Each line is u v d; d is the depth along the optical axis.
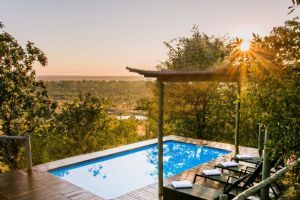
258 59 2.62
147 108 17.11
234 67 3.00
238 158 7.35
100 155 9.53
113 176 9.05
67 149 17.72
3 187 6.16
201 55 14.44
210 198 4.52
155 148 11.55
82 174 8.82
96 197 5.75
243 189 5.29
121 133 20.28
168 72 5.69
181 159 10.82
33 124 14.56
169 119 15.16
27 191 5.96
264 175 4.48
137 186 8.34
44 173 7.16
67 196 5.75
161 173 5.89
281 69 2.47
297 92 2.32
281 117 2.45
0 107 13.36
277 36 2.52
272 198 4.86
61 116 16.75
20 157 14.64
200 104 14.27
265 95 2.57
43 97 14.70
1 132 13.83
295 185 2.83
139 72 5.96
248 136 12.90
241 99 2.84
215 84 13.28
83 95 18.59
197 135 14.45
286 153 2.52
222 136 14.16
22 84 13.91
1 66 13.48
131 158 10.66
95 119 18.38
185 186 4.93
